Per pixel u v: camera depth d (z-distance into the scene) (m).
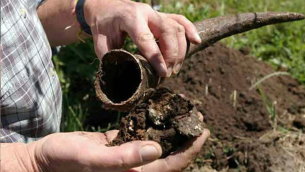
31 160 0.55
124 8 0.68
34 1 0.73
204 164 1.03
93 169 0.51
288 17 0.80
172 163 0.57
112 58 0.61
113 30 0.70
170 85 1.17
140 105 0.59
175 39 0.67
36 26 0.71
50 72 0.73
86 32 0.78
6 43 0.65
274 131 1.08
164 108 0.59
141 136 0.58
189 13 1.41
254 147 1.02
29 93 0.67
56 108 0.75
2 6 0.65
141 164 0.50
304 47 1.33
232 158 1.02
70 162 0.52
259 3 1.51
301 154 1.03
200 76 1.18
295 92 1.19
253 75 1.20
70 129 1.07
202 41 0.75
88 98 1.18
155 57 0.64
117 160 0.50
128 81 0.64
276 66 1.29
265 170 0.98
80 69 1.22
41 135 0.72
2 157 0.56
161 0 1.43
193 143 0.58
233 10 1.49
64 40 0.81
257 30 1.38
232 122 1.10
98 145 0.52
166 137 0.58
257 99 1.13
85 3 0.74
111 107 0.61
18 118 0.67
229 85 1.17
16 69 0.65
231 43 1.32
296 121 1.10
